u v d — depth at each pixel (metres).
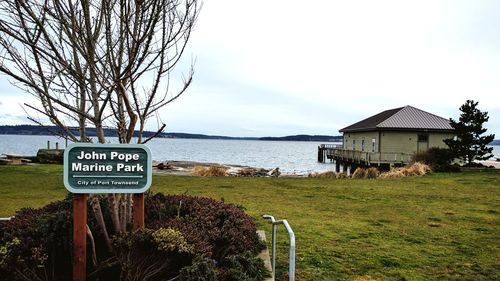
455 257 6.62
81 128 4.58
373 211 10.86
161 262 4.11
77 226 4.19
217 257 4.70
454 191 15.39
